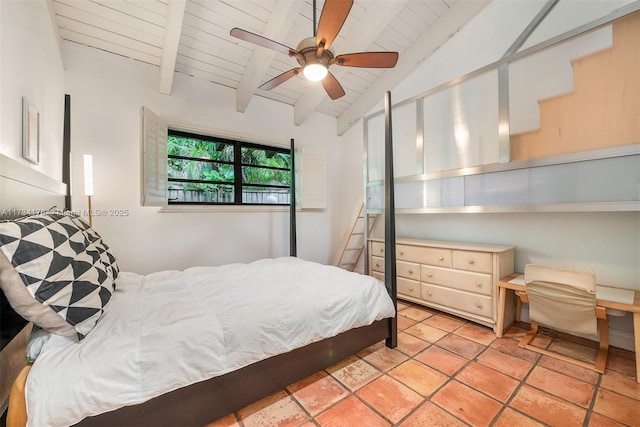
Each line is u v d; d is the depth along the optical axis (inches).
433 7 119.5
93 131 104.0
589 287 70.4
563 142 79.7
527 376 68.9
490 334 92.8
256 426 53.9
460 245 106.3
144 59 113.2
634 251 79.6
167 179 116.6
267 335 55.4
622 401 59.4
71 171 100.0
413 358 77.9
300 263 102.2
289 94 151.9
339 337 69.4
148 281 78.3
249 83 125.6
